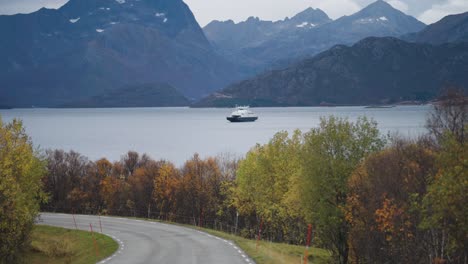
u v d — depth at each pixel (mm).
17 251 43969
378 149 48719
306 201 48469
